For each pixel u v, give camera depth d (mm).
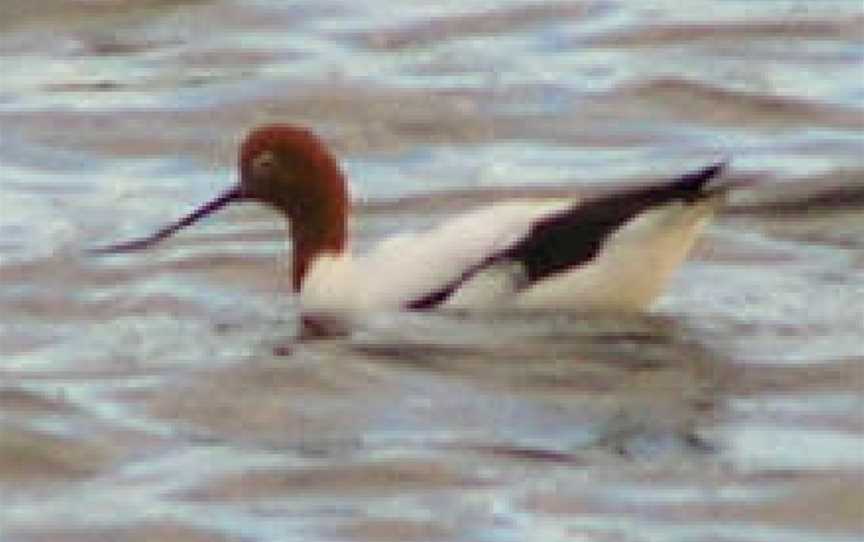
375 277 19188
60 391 18844
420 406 18281
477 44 26531
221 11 27203
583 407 18172
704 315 19562
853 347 19062
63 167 24062
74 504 17406
